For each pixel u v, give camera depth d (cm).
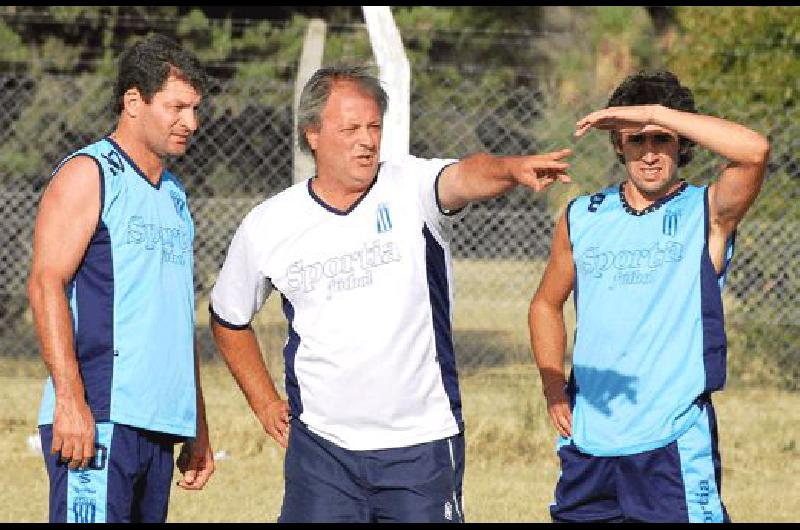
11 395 4147
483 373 4281
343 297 1770
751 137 1784
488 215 4697
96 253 1812
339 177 1767
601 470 1894
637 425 1859
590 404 1900
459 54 6488
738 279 4188
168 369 1852
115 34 5294
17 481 3150
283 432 1980
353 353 1762
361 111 1745
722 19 4397
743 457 3519
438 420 1777
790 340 4216
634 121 1823
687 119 1805
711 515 1838
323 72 1783
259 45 5209
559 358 2019
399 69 3328
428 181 1734
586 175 4366
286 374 1839
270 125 4772
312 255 1789
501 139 4531
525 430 3572
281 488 3136
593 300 1906
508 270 4947
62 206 1803
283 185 4675
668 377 1847
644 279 1873
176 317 1870
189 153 4656
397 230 1759
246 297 1897
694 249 1859
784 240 4141
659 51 5888
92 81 4916
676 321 1852
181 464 2005
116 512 1803
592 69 6200
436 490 1770
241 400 3944
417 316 1759
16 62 5128
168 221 1880
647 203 1911
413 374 1761
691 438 1836
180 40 5259
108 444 1798
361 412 1770
